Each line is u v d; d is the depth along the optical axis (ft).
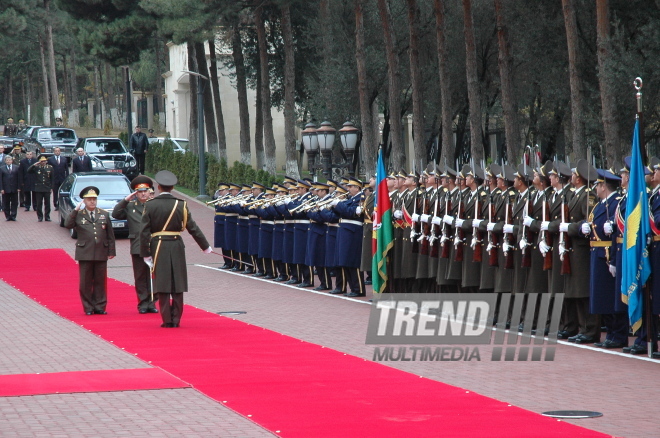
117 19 286.87
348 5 250.37
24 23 436.76
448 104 189.16
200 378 67.67
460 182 98.53
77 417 56.39
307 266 132.16
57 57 638.12
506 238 90.33
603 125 156.46
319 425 53.52
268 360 75.31
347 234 117.29
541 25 184.96
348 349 81.35
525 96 207.10
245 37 296.51
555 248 85.46
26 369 72.59
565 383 66.03
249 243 145.38
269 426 53.47
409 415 55.88
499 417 55.36
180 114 463.83
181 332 91.15
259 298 118.93
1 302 115.24
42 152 285.23
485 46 220.84
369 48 234.79
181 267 94.73
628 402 59.67
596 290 79.30
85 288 104.53
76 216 105.40
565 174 83.97
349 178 117.91
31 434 52.37
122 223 184.75
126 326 95.55
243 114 290.15
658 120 168.96
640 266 73.51
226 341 85.46
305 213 129.49
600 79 147.54
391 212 107.14
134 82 625.00
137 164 265.13
